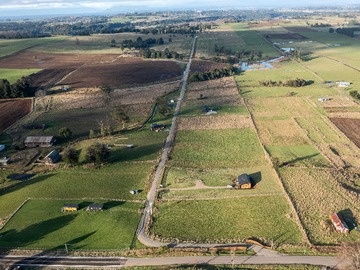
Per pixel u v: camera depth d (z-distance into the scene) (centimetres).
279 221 5794
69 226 5919
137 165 7988
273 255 5031
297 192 6594
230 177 7250
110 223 5938
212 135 9488
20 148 9069
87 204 6525
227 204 6325
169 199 6544
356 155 8088
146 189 6938
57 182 7375
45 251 5344
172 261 5012
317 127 9775
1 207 6569
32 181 7456
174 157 8288
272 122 10288
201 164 7906
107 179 7419
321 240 5316
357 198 6372
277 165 7606
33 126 10481
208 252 5125
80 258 5166
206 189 6838
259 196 6525
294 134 9344
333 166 7575
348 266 4659
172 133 9719
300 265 4791
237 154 8331
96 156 8000
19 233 5800
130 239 5525
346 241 5259
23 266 5053
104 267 4959
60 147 9100
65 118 11212
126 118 10088
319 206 6144
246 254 5078
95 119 11075
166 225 5822
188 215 6062
